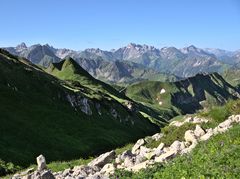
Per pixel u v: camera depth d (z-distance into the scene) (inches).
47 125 4424.2
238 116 930.7
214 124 1003.9
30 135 3831.2
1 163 2102.6
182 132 1010.1
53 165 1035.9
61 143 4052.7
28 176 652.7
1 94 4566.9
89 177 657.6
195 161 563.8
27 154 3280.0
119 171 647.8
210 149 603.2
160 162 660.1
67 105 5693.9
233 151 543.2
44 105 5083.7
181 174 515.2
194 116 1196.5
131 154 836.0
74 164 1013.8
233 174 455.8
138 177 582.2
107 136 5300.2
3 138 3422.7
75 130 4805.6
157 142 1003.9
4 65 5442.9
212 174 469.7
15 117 4104.3
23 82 5369.1
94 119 6112.2
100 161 829.2
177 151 730.8
